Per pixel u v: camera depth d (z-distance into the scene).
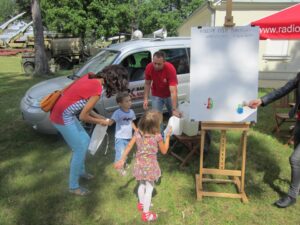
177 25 36.41
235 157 4.98
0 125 6.47
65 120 3.50
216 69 3.52
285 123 6.65
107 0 26.38
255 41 3.40
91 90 3.36
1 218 3.51
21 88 10.57
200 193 3.86
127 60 5.94
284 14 5.50
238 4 10.77
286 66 11.23
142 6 36.94
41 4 25.53
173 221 3.46
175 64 6.39
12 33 29.47
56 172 4.52
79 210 3.65
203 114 3.64
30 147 5.35
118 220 3.48
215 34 3.44
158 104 4.96
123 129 4.31
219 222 3.43
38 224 3.43
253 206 3.71
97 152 5.20
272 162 4.83
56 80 6.24
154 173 3.38
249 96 3.53
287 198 3.63
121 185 4.18
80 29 25.70
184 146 5.16
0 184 4.20
